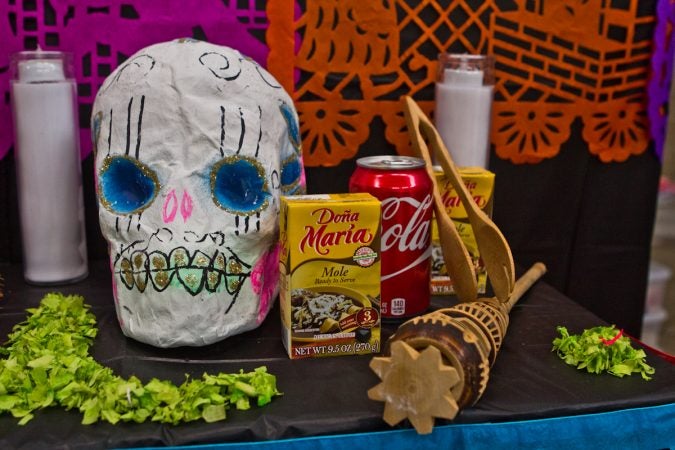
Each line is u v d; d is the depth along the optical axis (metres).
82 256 1.02
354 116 1.11
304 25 1.06
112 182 0.80
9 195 1.05
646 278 1.28
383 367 0.62
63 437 0.60
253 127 0.79
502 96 1.15
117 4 1.01
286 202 0.75
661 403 0.68
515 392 0.69
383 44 1.10
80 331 0.80
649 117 1.19
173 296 0.74
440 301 0.94
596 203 1.23
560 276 1.25
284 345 0.80
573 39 1.15
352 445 0.63
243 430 0.61
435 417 0.63
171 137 0.77
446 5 1.11
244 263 0.78
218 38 1.04
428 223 0.86
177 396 0.64
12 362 0.69
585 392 0.69
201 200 0.76
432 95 1.14
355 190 0.85
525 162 1.18
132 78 0.80
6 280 1.01
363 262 0.76
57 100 0.95
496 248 0.79
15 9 0.99
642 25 1.17
